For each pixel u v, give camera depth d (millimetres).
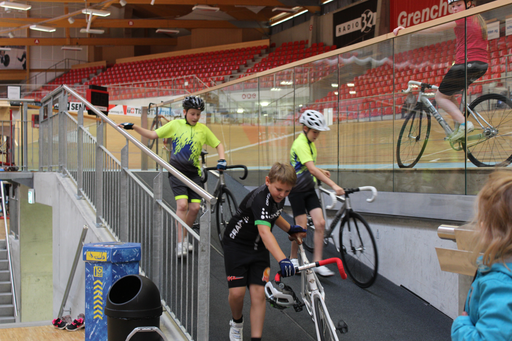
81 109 4340
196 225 3994
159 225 2922
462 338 1062
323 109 4992
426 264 3477
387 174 4188
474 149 3430
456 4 3773
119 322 2305
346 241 3594
